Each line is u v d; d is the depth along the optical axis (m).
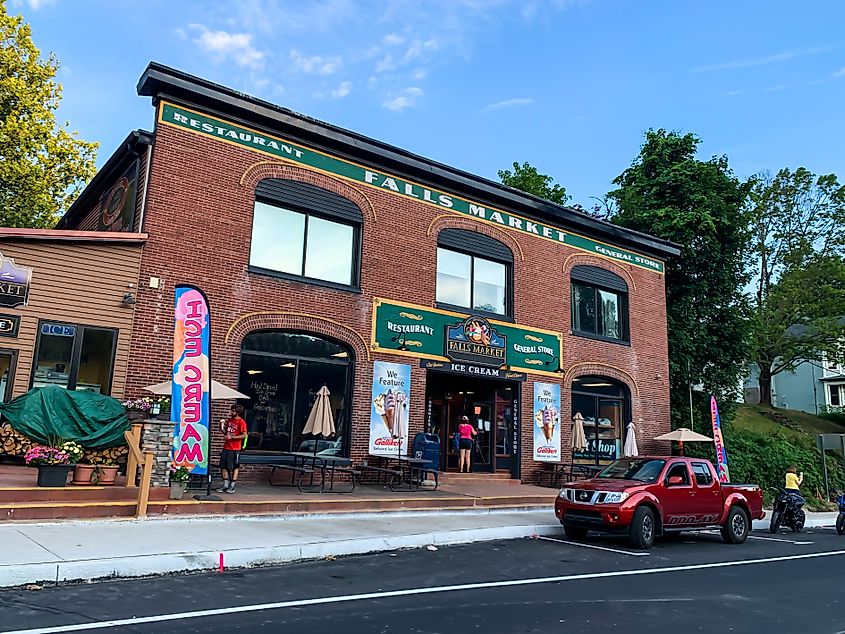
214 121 15.48
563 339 21.38
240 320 15.23
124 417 12.30
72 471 11.35
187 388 12.42
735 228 27.98
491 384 20.38
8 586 7.09
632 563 10.61
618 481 13.03
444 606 7.10
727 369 27.55
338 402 16.72
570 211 21.86
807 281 40.28
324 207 16.92
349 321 16.94
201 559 8.55
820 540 15.77
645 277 24.27
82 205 19.16
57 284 13.28
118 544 8.83
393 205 18.20
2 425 12.44
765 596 8.49
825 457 28.56
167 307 14.30
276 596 7.23
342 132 17.16
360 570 8.92
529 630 6.32
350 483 16.45
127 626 5.86
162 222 14.46
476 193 19.94
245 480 15.00
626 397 22.84
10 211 23.72
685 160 28.58
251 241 15.81
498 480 19.50
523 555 10.77
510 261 20.59
